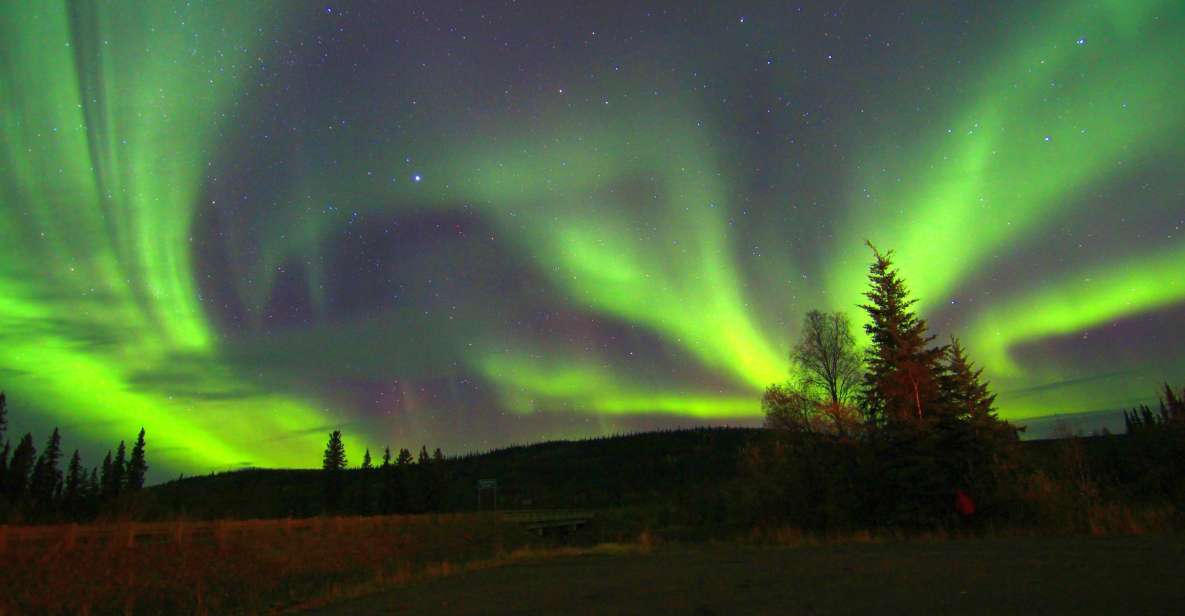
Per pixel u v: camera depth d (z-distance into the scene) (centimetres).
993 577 1241
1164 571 1183
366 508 9931
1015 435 3941
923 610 955
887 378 3872
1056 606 924
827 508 3688
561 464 15512
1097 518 2522
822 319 4669
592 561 2283
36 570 1898
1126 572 1198
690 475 12025
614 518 8188
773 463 4225
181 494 6625
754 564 1802
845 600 1088
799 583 1340
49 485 6925
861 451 3869
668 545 3041
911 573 1377
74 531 2155
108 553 2156
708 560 2041
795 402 4353
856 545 2381
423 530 4788
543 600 1339
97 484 7006
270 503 7650
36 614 1712
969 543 2114
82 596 1859
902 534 3016
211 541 2655
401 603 1419
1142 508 2686
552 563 2283
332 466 10862
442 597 1481
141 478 7775
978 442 3294
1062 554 1561
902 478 3284
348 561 3153
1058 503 2864
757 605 1100
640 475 13150
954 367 4241
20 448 6944
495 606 1292
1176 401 3291
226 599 2023
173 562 2294
